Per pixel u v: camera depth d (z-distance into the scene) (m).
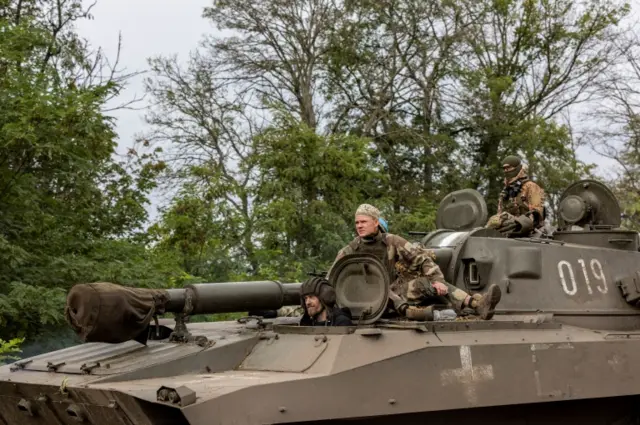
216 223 19.02
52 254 16.02
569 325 9.82
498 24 32.72
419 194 30.17
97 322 7.86
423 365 8.02
